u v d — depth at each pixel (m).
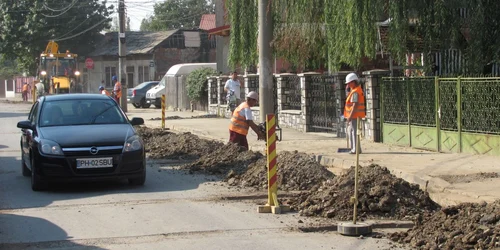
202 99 37.22
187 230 9.17
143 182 12.91
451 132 15.77
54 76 45.72
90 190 12.52
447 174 12.53
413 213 9.92
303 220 9.77
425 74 17.56
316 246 8.29
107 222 9.73
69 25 61.53
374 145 17.70
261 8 19.75
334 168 15.12
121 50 38.06
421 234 8.49
